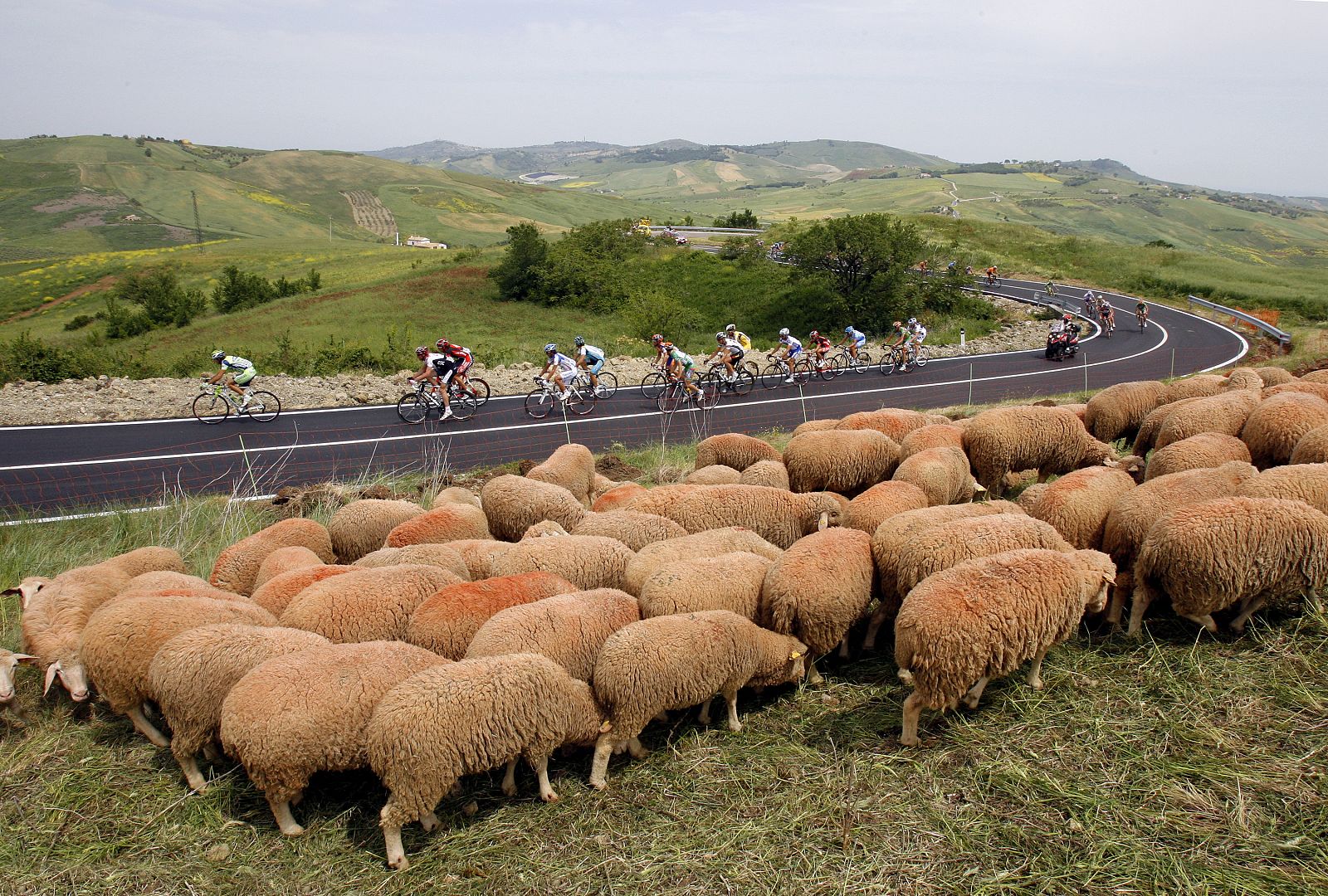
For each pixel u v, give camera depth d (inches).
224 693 223.9
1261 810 187.9
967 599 223.6
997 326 1678.2
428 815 211.5
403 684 206.2
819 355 1091.3
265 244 4237.2
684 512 362.6
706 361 1173.7
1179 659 246.7
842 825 197.5
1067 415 447.5
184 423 794.2
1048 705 233.8
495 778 231.9
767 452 494.6
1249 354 1217.4
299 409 860.6
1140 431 490.9
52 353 1135.6
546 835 205.2
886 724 238.1
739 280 2118.6
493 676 207.9
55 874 201.3
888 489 350.6
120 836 214.4
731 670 239.6
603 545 319.3
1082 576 239.1
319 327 1846.7
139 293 2586.1
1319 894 164.4
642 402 922.7
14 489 590.2
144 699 255.9
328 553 379.6
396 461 666.2
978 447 440.5
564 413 828.0
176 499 528.1
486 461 668.7
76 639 284.5
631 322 1718.8
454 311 2004.2
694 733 245.9
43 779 239.0
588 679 250.8
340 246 4005.9
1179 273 2298.2
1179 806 192.1
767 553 317.7
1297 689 223.6
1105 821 189.0
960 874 180.2
